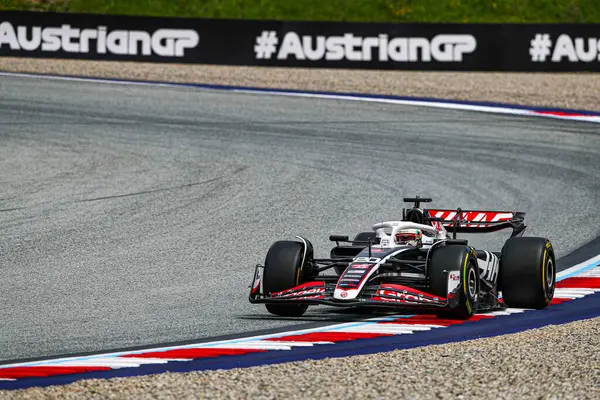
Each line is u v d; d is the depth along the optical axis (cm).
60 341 3194
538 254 3544
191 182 6656
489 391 2331
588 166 7250
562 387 2328
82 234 5259
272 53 11019
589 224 5584
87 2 13138
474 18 13150
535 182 6750
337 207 6022
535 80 10488
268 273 3400
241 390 2388
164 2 13212
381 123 8738
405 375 2516
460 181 6781
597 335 2966
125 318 3559
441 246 3350
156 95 9762
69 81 10219
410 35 10900
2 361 2911
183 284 4225
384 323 3378
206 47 11056
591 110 9231
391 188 6556
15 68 10644
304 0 13288
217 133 8338
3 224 5488
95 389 2409
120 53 11094
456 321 3394
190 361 2847
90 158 7388
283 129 8500
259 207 5975
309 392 2359
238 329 3334
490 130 8475
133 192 6344
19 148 7669
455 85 10250
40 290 4100
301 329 3306
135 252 4878
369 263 3297
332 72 10869
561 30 10869
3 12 10988
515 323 3350
